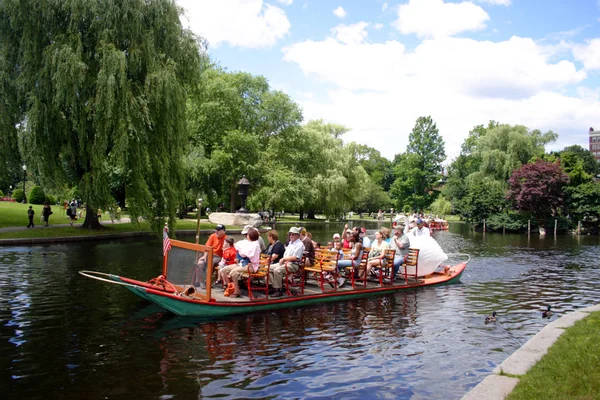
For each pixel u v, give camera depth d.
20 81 21.64
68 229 26.81
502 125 57.69
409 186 89.31
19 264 16.55
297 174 47.03
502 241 36.16
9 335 8.62
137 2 22.70
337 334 9.20
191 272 10.91
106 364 7.27
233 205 43.31
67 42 21.78
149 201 23.39
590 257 24.38
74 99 21.25
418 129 90.25
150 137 23.48
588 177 50.91
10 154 23.17
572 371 5.91
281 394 6.34
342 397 6.29
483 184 54.75
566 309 11.91
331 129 59.38
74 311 10.38
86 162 23.59
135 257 18.81
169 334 8.89
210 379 6.79
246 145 40.62
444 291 14.00
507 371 6.11
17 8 21.42
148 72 22.61
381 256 13.44
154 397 6.14
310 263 12.17
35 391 6.25
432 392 6.50
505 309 11.73
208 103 39.41
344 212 57.47
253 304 10.71
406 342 8.78
